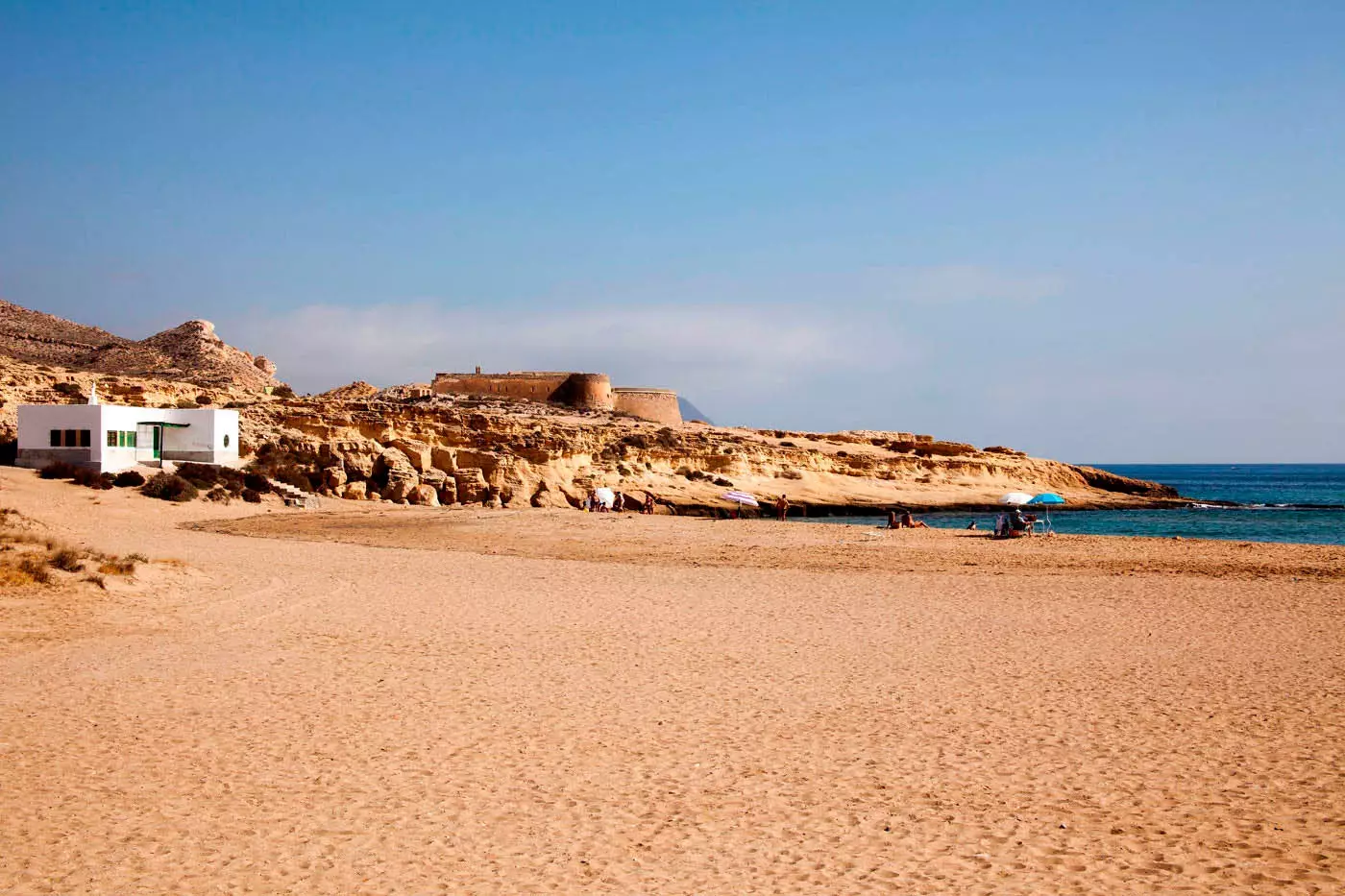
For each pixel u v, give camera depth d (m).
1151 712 14.10
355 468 64.50
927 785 11.08
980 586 27.59
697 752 12.18
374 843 9.30
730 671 16.66
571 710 14.06
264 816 9.89
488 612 22.56
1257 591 26.28
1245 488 162.88
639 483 77.81
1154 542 41.81
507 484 69.38
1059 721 13.62
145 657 16.84
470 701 14.46
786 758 12.00
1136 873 8.83
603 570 31.08
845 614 22.77
